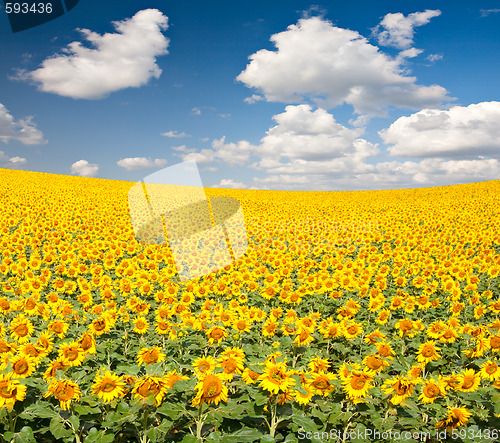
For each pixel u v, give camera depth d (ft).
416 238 56.95
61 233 55.11
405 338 22.77
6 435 11.12
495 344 16.76
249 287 32.86
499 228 61.21
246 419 13.30
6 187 107.86
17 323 17.39
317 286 31.40
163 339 20.21
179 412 11.93
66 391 11.81
